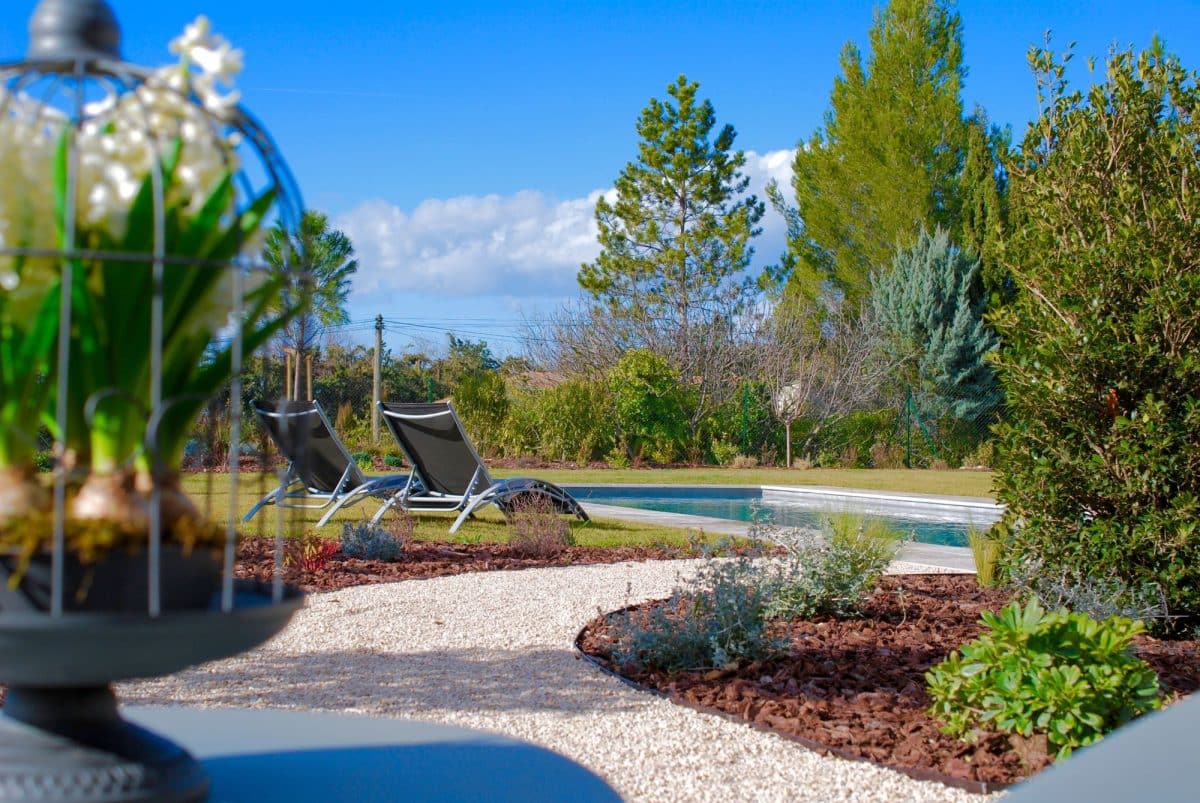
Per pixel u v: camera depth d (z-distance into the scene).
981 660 3.51
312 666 4.59
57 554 1.22
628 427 23.48
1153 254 5.49
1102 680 3.26
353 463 10.08
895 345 26.33
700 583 5.54
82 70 1.34
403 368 29.45
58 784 1.29
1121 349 5.34
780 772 3.24
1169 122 5.85
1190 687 4.22
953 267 25.84
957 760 3.26
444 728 2.15
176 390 1.37
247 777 1.79
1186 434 5.27
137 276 1.31
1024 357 5.73
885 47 31.11
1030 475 5.69
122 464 1.32
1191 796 0.81
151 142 1.29
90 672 1.21
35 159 1.30
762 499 17.94
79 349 1.30
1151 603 5.28
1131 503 5.42
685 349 26.89
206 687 4.21
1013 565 5.82
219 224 1.37
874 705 3.89
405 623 5.52
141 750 1.39
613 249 30.14
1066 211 5.86
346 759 1.91
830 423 25.39
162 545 1.31
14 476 1.29
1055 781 0.88
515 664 4.66
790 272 33.28
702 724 3.73
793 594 5.66
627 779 3.19
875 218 30.95
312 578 6.82
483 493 9.69
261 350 1.72
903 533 6.77
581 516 10.62
